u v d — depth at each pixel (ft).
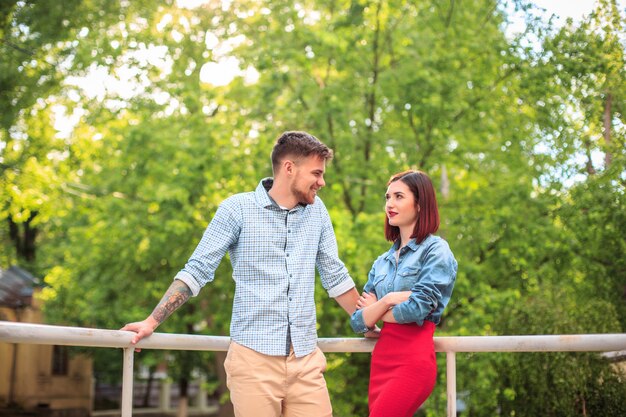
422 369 7.86
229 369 8.18
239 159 38.37
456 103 33.99
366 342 8.62
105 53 34.47
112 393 93.86
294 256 8.40
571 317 23.66
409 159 36.06
